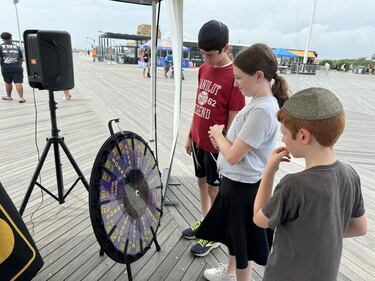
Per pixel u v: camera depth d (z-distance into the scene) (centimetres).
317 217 82
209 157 187
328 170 82
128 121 566
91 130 488
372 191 312
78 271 181
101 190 130
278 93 127
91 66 2167
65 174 314
